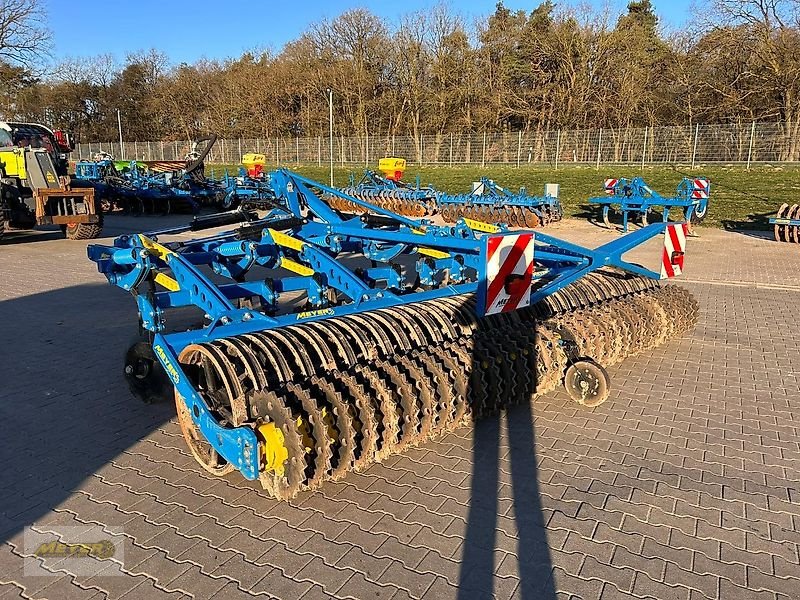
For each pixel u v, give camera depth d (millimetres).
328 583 2783
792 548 3053
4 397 4824
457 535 3137
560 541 3092
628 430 4324
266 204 19344
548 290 4746
